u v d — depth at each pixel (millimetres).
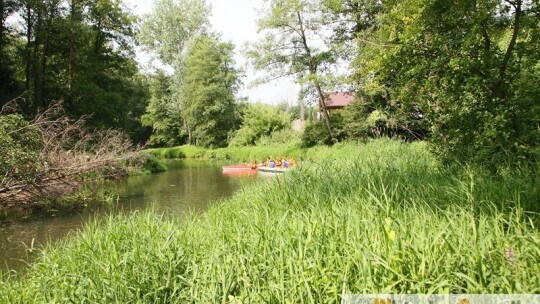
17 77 23375
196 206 10695
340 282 2848
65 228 8602
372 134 20625
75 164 11422
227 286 3068
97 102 22578
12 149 9906
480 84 5594
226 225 4934
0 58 20422
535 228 3387
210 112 40281
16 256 6602
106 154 13141
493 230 3268
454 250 2889
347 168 7879
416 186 5477
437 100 6758
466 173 5074
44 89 22328
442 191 4949
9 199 10219
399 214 4039
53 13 21484
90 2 24312
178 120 46781
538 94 5504
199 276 3330
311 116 52375
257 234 3900
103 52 26797
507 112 5387
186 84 42531
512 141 5445
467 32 5766
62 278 3814
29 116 18844
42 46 22891
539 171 4621
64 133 12016
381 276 2781
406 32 6312
